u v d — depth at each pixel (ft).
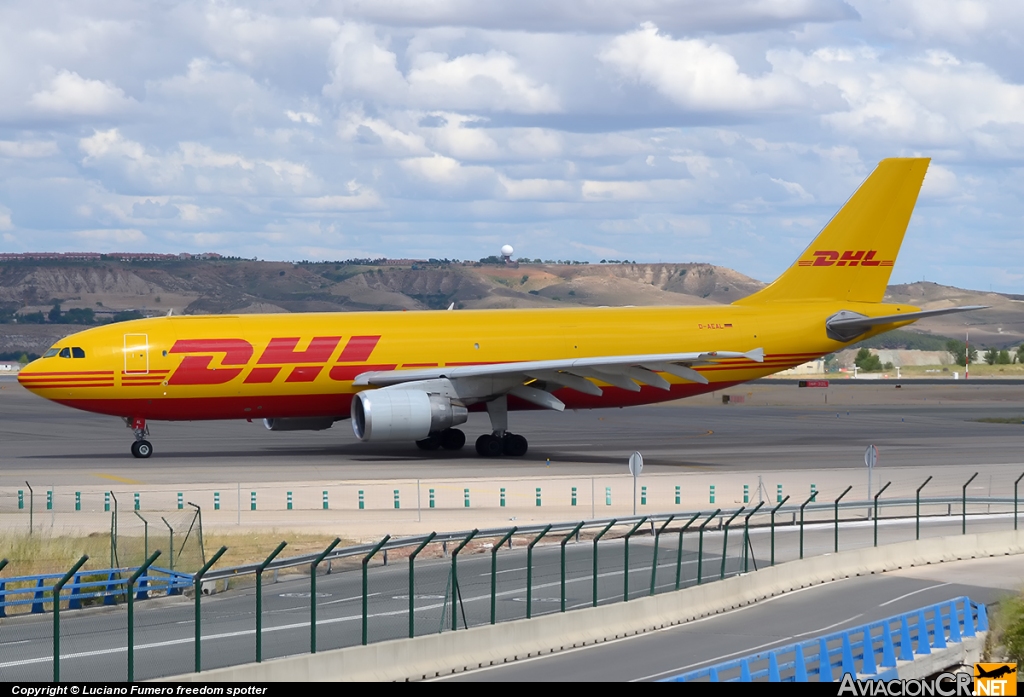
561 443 598.34
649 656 222.28
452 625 220.84
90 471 457.68
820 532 351.25
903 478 453.99
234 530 331.16
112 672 197.06
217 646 214.69
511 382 511.40
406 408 483.92
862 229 574.15
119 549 285.64
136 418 503.20
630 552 310.45
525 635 222.69
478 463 494.18
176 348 486.79
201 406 493.77
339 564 296.51
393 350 510.58
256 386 495.00
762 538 339.98
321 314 517.96
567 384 510.17
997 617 252.21
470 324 526.57
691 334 548.31
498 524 345.10
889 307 579.48
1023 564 322.96
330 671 198.08
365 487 416.26
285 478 439.22
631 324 545.44
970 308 563.89
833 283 574.15
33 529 323.98
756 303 567.18
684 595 255.09
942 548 328.08
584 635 231.71
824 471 471.62
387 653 203.92
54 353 478.59
